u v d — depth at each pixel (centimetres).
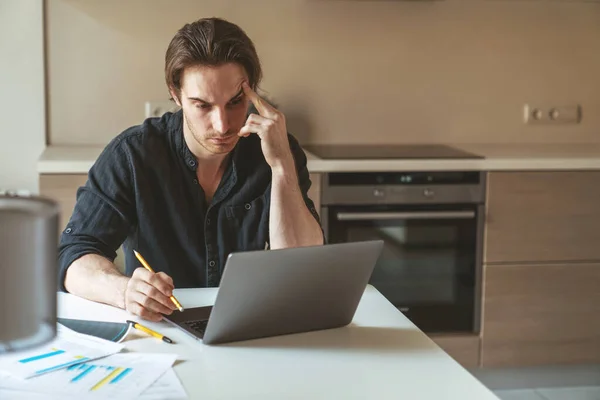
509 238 344
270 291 145
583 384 368
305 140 383
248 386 129
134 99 367
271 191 198
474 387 130
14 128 359
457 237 341
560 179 344
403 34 384
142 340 151
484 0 387
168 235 209
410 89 388
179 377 133
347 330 158
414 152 355
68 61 361
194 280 214
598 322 355
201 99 181
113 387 126
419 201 336
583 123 404
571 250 350
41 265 100
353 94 384
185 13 365
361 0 377
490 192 340
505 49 392
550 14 393
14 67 355
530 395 353
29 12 353
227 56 179
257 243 212
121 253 226
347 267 150
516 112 397
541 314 351
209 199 210
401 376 134
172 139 207
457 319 346
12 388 125
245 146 210
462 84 391
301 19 375
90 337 149
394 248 337
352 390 128
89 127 366
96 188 201
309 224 198
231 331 148
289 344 149
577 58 398
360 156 337
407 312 341
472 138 396
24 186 363
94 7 358
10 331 99
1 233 97
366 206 333
